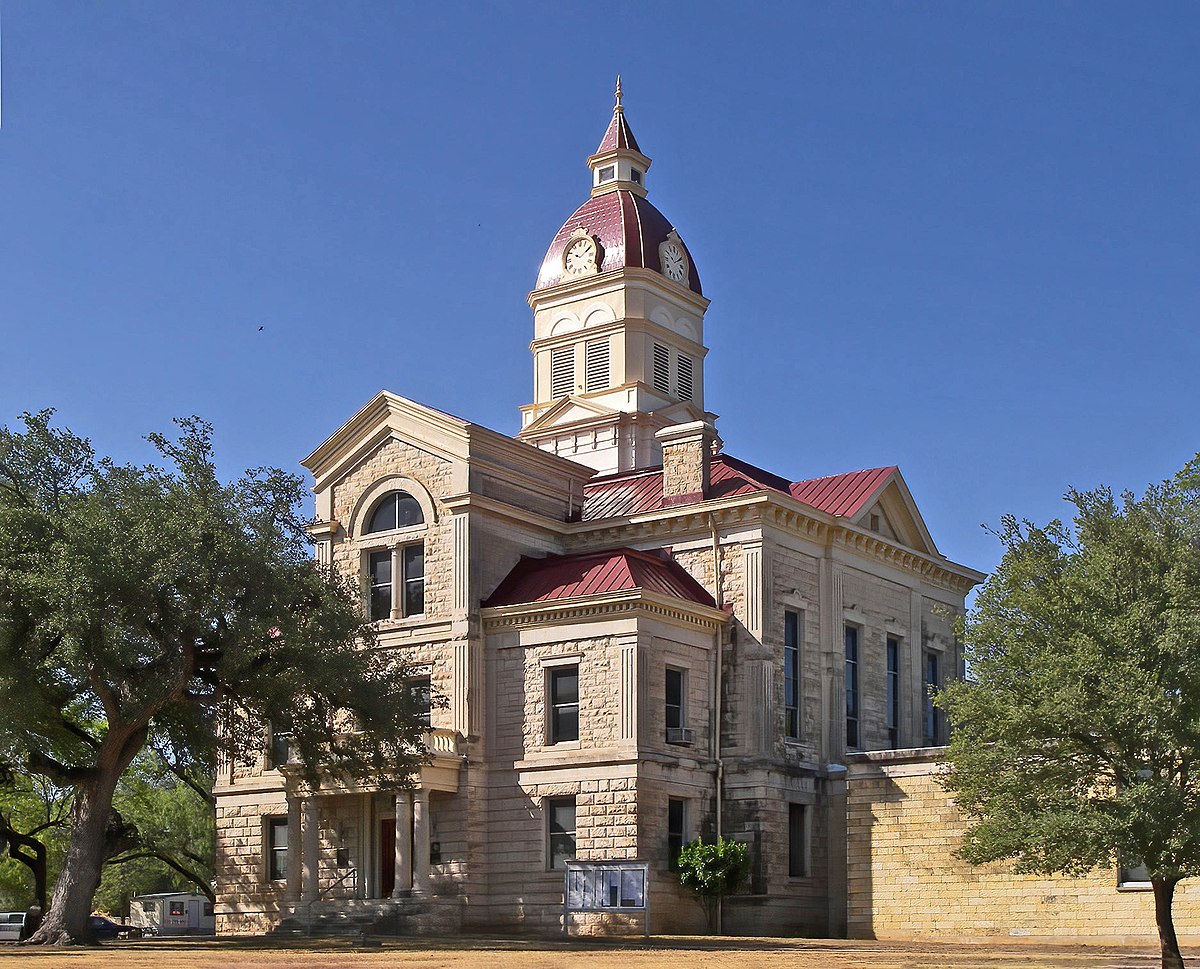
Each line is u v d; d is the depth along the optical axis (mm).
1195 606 36531
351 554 61688
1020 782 37844
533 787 55906
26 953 41031
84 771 47250
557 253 80375
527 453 62156
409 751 54938
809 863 57750
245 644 45812
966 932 51156
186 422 47719
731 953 41281
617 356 77188
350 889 58219
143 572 43969
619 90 83000
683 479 62094
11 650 43875
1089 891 49000
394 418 61281
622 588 55562
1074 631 37438
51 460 47562
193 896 86750
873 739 63312
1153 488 38656
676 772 55531
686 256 81250
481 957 38938
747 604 58219
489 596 59000
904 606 66812
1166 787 35500
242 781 61875
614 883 52125
